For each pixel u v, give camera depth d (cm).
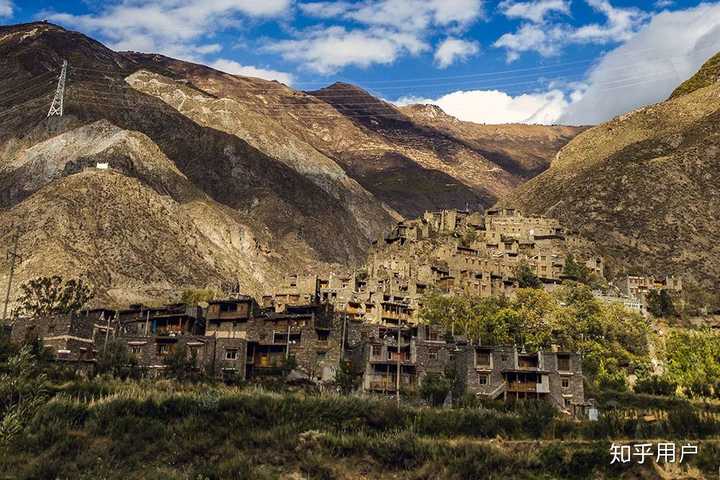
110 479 6519
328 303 14862
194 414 7544
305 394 8631
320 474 6838
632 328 15088
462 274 18625
